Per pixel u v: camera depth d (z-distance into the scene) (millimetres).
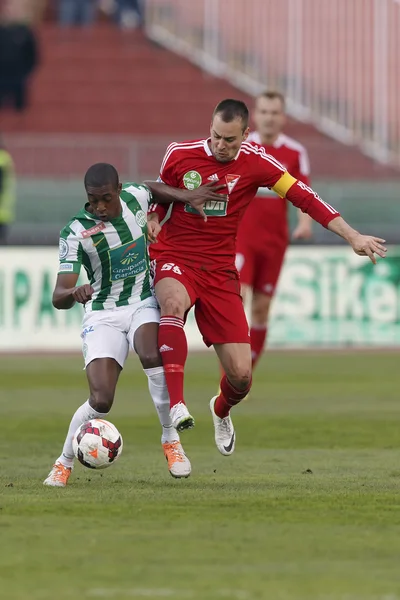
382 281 60250
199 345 60562
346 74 73375
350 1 73375
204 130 76875
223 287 22875
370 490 20719
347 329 60031
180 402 20844
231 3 77812
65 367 51250
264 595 12711
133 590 12969
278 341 59688
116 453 20734
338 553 15008
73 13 82312
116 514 17906
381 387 43188
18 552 15062
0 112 75188
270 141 37406
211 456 26656
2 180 61281
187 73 78875
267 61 76312
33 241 57719
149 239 21906
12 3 81625
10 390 42312
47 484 21266
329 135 73875
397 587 13109
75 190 64000
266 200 37625
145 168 63438
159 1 81000
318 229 60812
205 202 22547
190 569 14055
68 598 12586
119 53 79938
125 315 21344
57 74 78188
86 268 21359
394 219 64312
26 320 57906
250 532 16422
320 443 28984
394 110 72438
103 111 76625
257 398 39688
